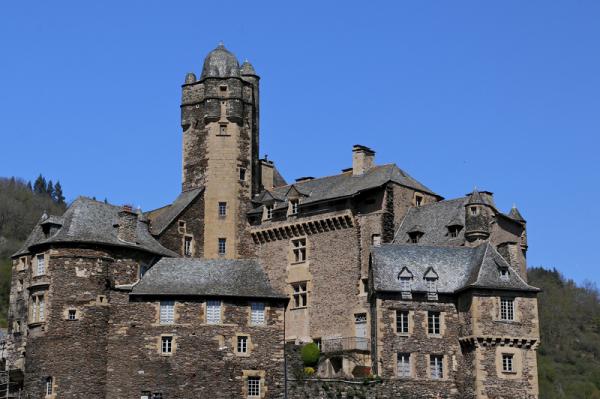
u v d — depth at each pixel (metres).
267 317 63.41
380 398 62.19
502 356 62.72
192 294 62.69
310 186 79.00
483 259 65.06
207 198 78.50
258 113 83.38
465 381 63.31
